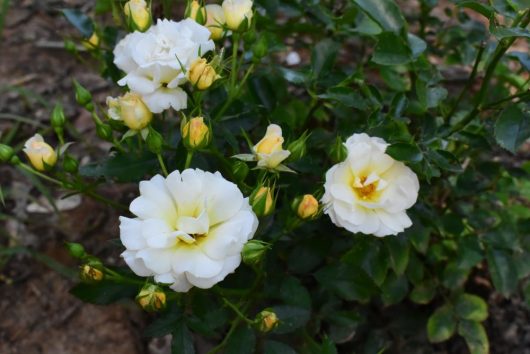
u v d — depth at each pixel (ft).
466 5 1.61
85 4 3.10
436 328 2.01
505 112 1.65
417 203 1.83
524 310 2.23
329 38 2.06
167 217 1.47
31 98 2.74
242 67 1.95
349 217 1.57
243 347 1.63
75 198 2.44
